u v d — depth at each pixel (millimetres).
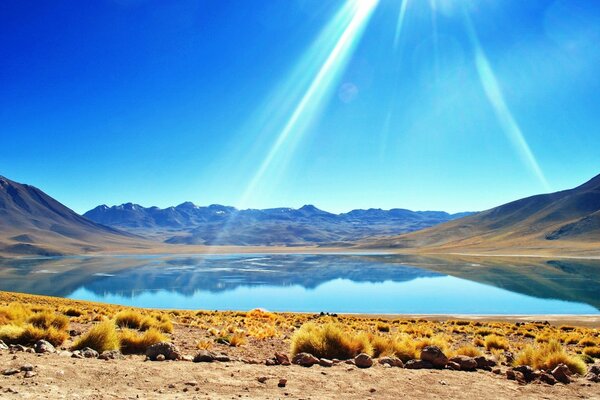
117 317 17062
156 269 169375
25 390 6371
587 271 119312
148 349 10180
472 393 8039
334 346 11664
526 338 26266
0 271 168000
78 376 7535
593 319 48188
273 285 112938
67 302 39406
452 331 30125
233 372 8695
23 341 11055
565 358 10922
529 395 8133
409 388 8148
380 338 12852
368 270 147125
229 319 28312
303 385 7910
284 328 24609
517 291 86312
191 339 15078
